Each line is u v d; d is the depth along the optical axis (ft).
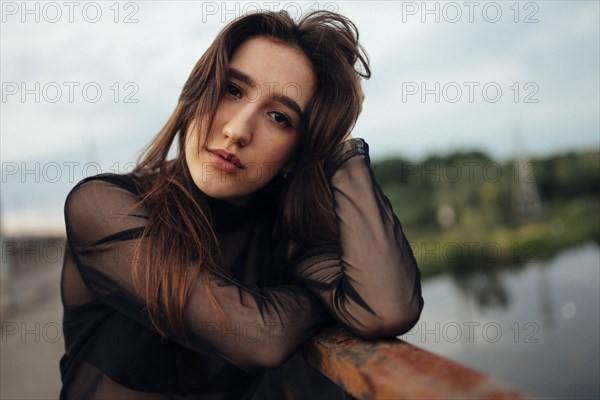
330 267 3.46
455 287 83.51
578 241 107.45
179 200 3.29
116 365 3.28
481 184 125.29
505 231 115.03
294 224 3.95
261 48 3.34
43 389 10.18
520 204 126.31
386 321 2.81
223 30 3.33
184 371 3.50
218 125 3.31
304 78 3.47
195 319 2.92
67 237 3.52
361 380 2.14
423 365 2.00
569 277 80.43
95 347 3.49
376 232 3.22
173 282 2.92
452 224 118.01
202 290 2.94
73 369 3.56
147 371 3.31
